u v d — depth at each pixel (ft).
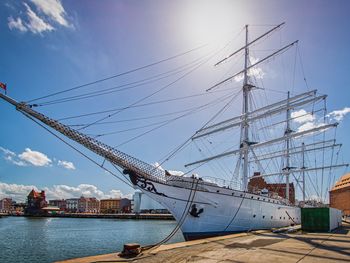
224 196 91.97
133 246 47.32
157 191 83.35
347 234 85.51
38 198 636.07
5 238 169.68
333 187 390.83
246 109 132.87
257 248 55.11
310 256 46.68
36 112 66.39
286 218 126.82
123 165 78.74
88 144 73.00
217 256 46.32
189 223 85.81
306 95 133.69
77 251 118.73
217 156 130.93
